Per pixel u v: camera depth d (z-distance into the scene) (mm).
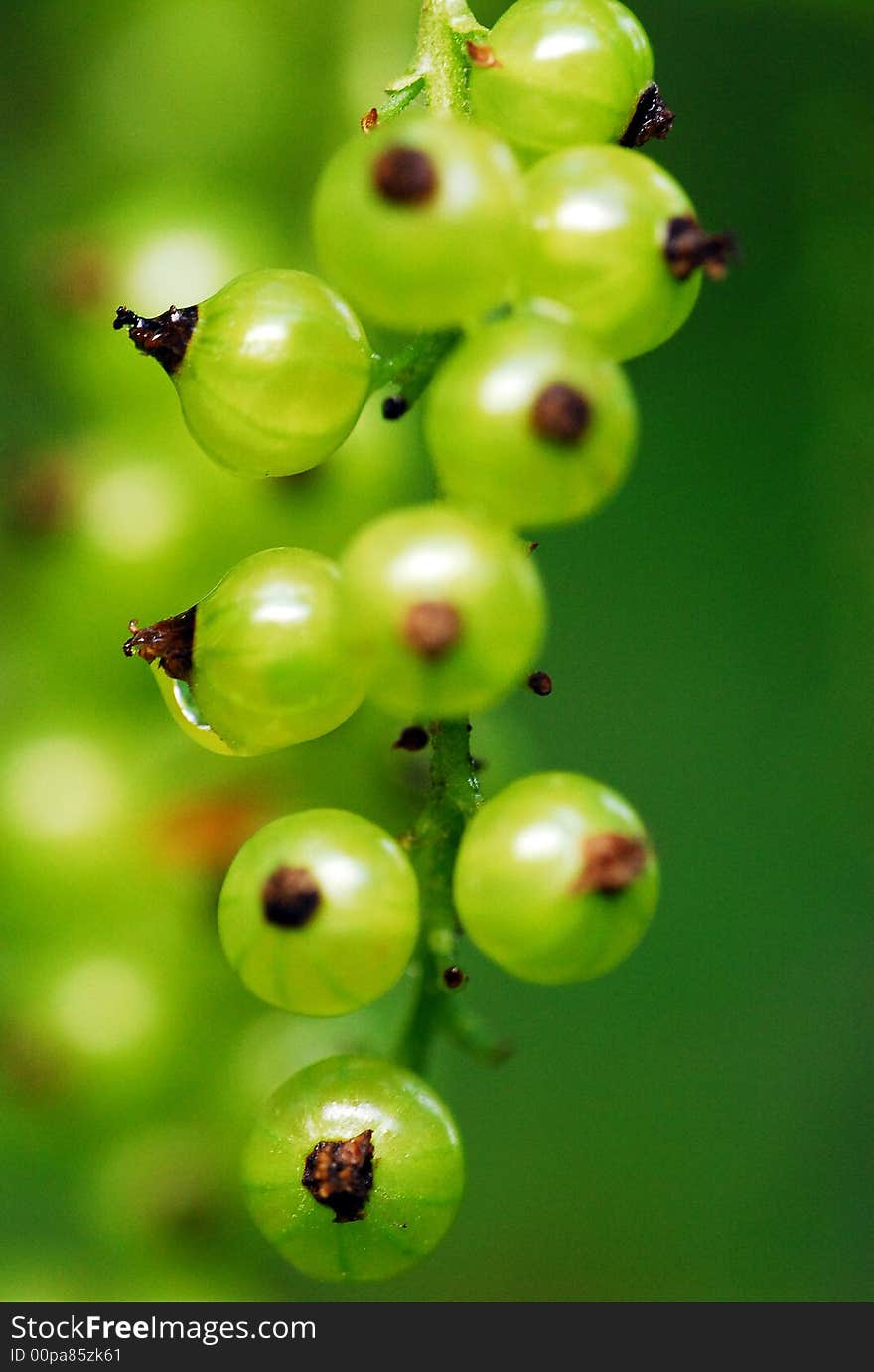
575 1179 235
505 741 219
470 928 180
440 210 175
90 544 218
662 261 180
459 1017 189
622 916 179
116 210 224
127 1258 216
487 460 174
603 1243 234
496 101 188
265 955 181
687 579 234
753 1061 236
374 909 180
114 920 219
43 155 228
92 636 220
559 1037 237
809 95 231
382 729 217
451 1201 185
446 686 174
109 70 228
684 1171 235
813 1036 236
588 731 234
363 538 174
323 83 226
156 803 218
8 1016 217
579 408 173
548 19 187
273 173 227
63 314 220
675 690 234
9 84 228
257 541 220
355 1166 182
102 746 221
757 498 233
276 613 182
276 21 226
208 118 226
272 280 183
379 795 218
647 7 231
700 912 236
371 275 176
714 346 233
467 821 185
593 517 234
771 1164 235
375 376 184
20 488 220
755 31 231
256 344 182
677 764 234
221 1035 219
